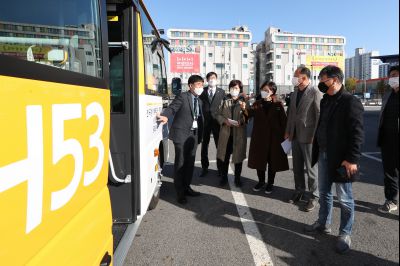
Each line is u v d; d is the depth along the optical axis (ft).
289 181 20.06
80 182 5.20
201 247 11.57
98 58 6.66
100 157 6.09
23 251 3.73
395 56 71.61
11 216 3.49
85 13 6.33
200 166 24.44
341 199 11.10
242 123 18.01
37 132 3.95
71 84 4.87
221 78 296.92
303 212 14.82
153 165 12.48
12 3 4.98
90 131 5.59
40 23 5.36
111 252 6.66
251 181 20.10
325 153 11.83
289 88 287.48
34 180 3.90
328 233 12.51
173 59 135.23
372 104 139.85
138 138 10.00
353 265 10.39
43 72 4.09
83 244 5.33
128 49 9.77
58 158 4.46
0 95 3.29
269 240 12.10
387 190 14.67
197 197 16.99
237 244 11.79
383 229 12.92
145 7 11.55
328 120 11.13
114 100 9.87
